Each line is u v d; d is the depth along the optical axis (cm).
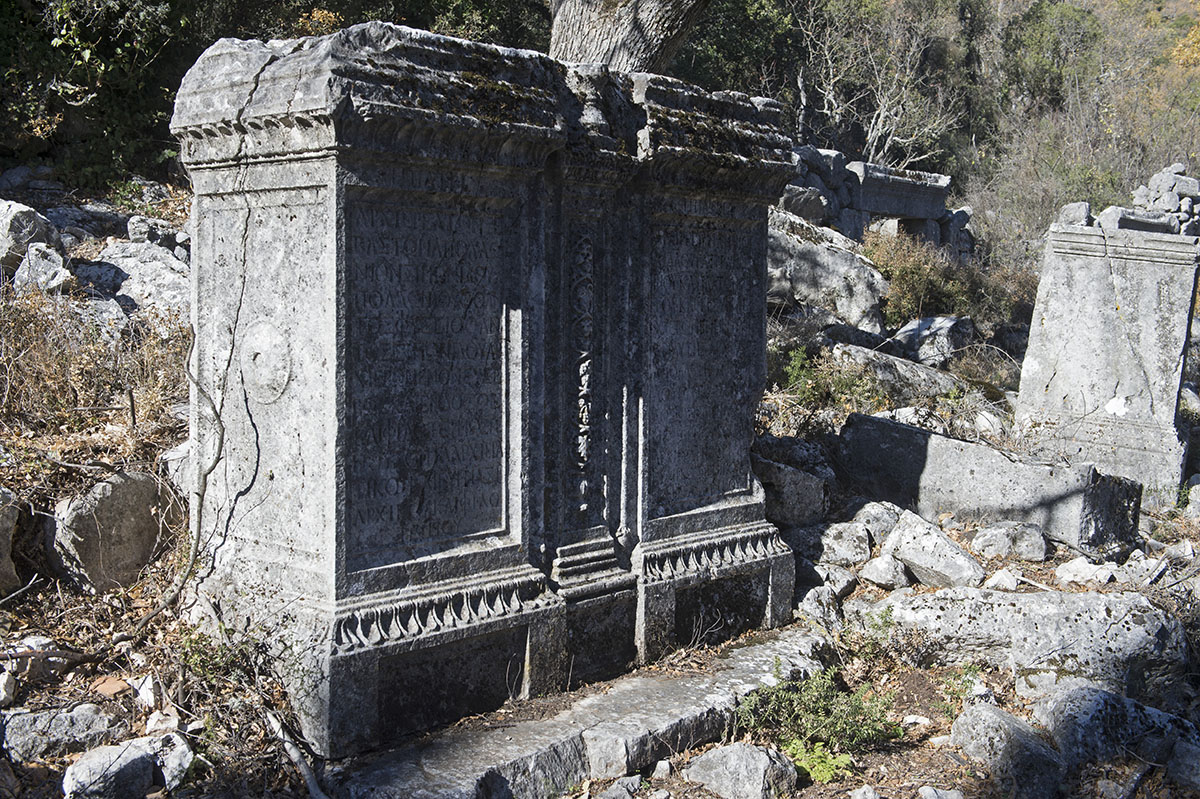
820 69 3066
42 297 682
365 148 408
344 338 414
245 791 389
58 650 447
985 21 3862
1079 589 631
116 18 1105
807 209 1551
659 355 555
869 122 3272
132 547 518
